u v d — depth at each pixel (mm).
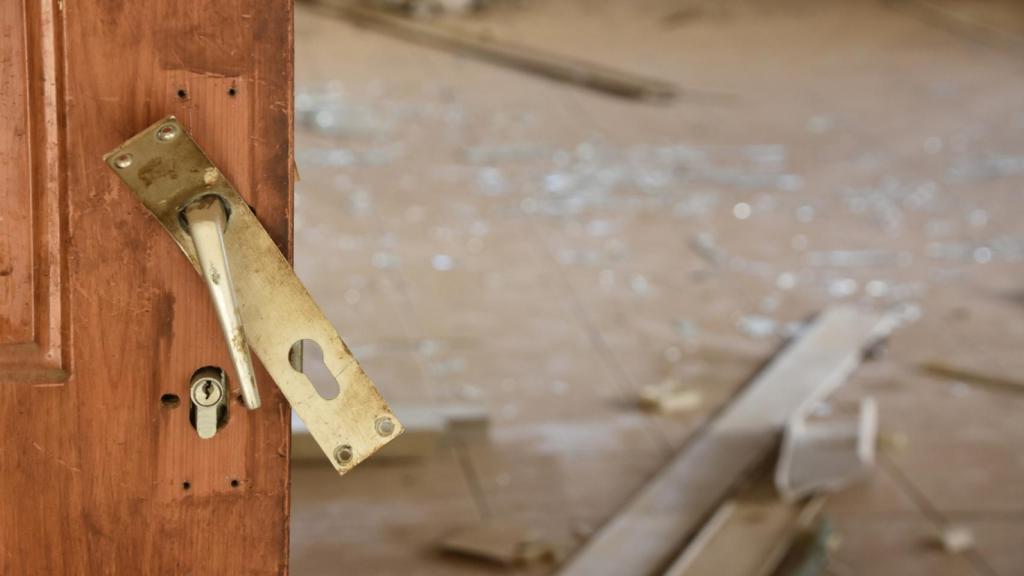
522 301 5531
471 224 6430
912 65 10211
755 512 3846
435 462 4152
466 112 8375
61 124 1312
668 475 4094
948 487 4172
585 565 3578
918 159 8008
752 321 5484
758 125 8523
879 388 4895
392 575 3535
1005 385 4973
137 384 1403
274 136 1337
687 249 6297
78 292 1362
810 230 6676
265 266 1346
